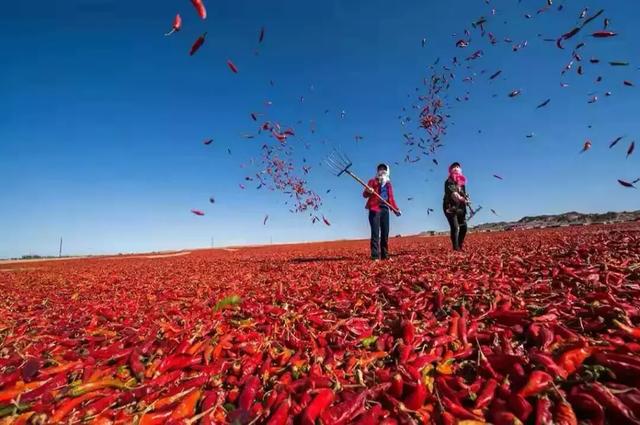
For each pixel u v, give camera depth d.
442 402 2.37
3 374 3.24
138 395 2.76
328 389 2.54
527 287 4.62
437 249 12.46
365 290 5.52
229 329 4.20
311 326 4.22
